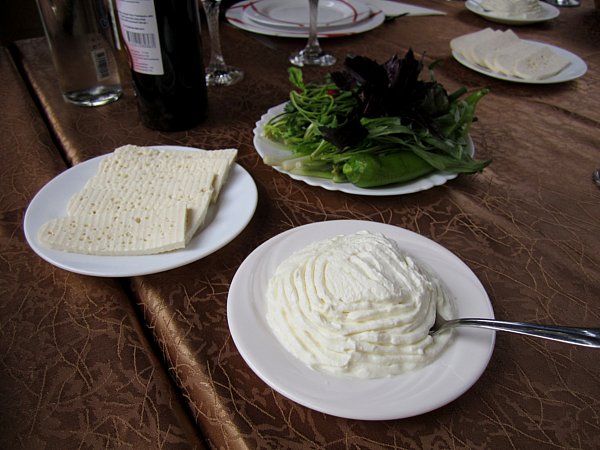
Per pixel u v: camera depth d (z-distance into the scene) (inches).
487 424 15.9
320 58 45.5
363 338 16.1
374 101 28.9
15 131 33.5
